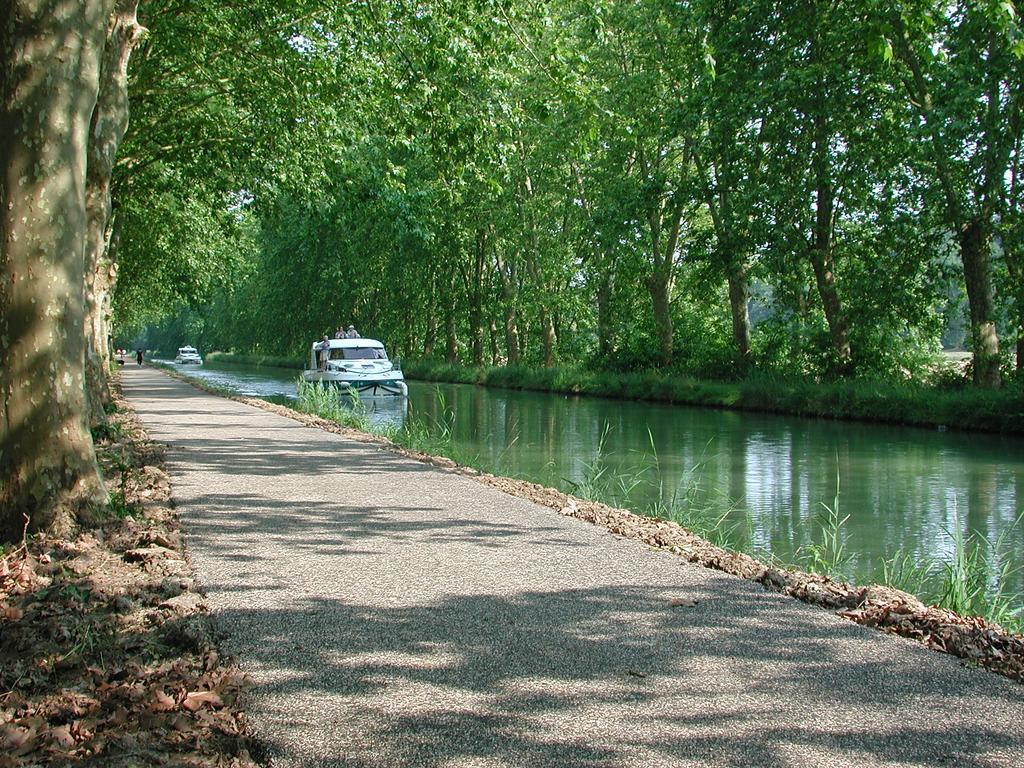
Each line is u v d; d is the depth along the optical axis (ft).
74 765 10.86
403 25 54.80
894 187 87.92
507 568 20.52
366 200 78.79
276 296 247.29
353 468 37.78
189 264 137.80
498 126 55.01
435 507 28.35
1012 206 78.33
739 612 17.19
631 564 20.94
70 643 15.10
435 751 11.28
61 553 20.67
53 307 22.68
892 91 85.05
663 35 106.73
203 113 77.87
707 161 97.50
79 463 23.08
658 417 87.30
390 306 210.18
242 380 165.37
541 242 146.82
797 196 89.86
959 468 51.47
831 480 46.75
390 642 15.33
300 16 62.90
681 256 127.65
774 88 85.30
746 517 37.09
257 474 35.60
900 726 12.05
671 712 12.49
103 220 47.16
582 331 160.15
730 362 114.83
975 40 71.36
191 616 16.47
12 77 22.17
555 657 14.65
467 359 220.02
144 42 64.69
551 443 62.90
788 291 99.86
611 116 53.93
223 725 12.01
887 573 27.94
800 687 13.41
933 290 90.53
